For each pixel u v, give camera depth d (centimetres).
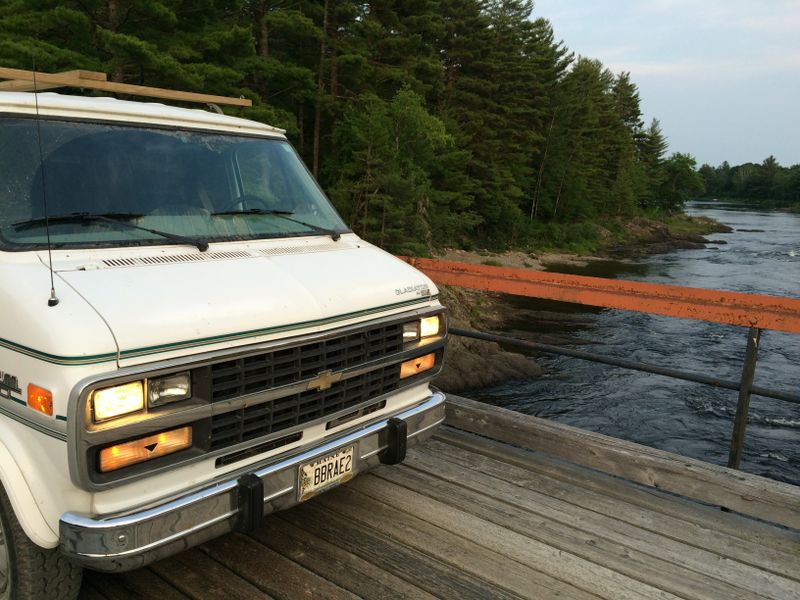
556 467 442
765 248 6625
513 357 1884
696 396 1587
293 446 287
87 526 224
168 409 236
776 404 1526
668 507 393
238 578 317
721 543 356
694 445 1281
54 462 229
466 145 4784
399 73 3594
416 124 3616
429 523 371
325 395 291
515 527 368
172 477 247
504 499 400
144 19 2075
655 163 10706
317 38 3259
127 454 230
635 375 1778
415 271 359
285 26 2956
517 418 458
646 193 9194
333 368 293
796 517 354
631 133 10662
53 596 268
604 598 308
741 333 2353
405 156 3709
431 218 4047
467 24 4844
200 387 245
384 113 3509
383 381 323
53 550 259
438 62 3900
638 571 329
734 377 1767
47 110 304
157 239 296
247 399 257
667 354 2039
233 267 292
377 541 351
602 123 8200
